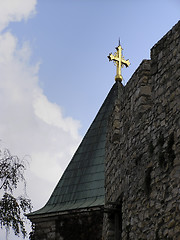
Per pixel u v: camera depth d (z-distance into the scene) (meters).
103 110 49.56
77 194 46.06
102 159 46.97
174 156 14.71
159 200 15.16
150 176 15.89
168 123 15.40
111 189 20.05
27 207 20.58
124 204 17.77
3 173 20.44
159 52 16.59
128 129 18.41
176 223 14.09
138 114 17.53
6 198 20.31
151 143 16.19
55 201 46.62
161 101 16.02
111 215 19.80
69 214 43.84
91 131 49.03
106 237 20.30
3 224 20.05
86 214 43.03
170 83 15.66
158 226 15.00
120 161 19.03
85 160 47.75
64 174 48.22
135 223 16.53
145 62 17.91
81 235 42.75
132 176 17.33
